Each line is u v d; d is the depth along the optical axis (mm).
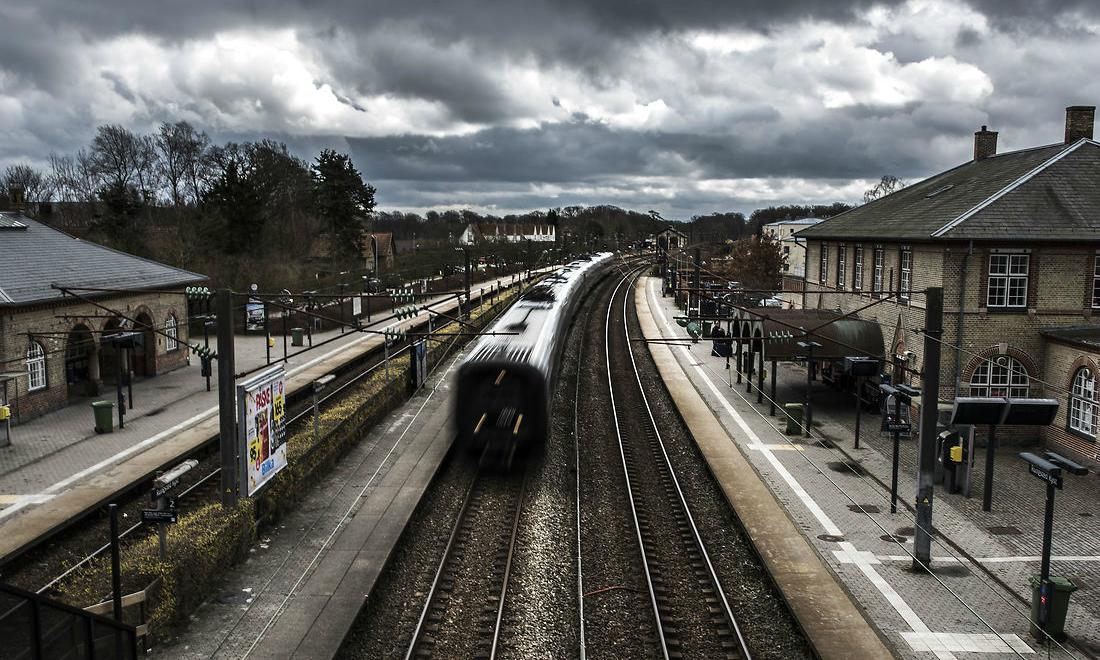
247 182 55656
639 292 69750
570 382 30609
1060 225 22000
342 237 64062
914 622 12195
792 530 15695
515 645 11430
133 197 56188
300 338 39156
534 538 15312
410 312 25141
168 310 33312
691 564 14398
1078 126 25719
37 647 7734
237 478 14812
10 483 18391
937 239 22000
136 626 10797
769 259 61219
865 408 26594
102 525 16609
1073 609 12805
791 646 11641
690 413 25844
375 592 13023
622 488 18641
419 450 20953
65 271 28000
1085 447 20562
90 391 28297
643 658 11180
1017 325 22438
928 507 14289
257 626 11734
